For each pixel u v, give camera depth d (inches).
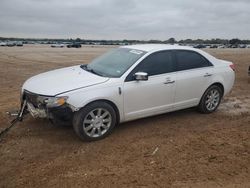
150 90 229.3
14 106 294.8
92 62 263.3
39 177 162.4
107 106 210.5
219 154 190.9
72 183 156.3
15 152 191.5
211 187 153.3
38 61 1002.1
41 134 220.1
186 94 254.1
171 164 176.9
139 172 167.3
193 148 199.6
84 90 201.6
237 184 156.6
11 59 1077.8
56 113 196.4
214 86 274.2
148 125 243.0
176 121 254.4
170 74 241.8
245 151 196.2
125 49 256.2
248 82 496.7
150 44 264.5
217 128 240.1
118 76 219.6
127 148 198.8
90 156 187.3
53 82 215.2
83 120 202.5
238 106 310.0
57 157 185.8
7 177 162.4
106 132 214.5
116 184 155.2
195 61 261.4
